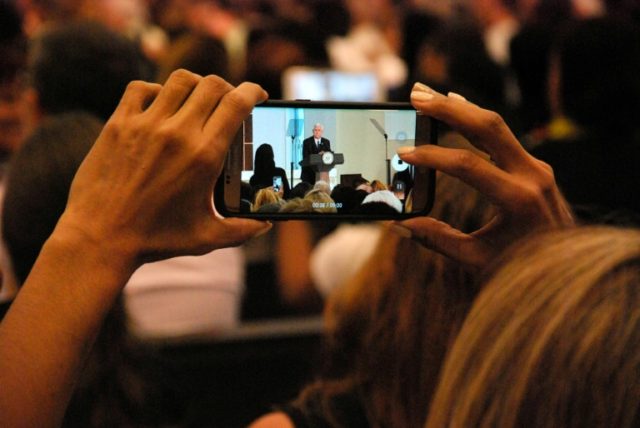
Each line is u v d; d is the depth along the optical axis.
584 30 2.83
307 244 3.49
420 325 1.40
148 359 1.84
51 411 0.99
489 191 1.10
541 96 3.71
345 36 6.98
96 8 6.24
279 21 4.77
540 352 0.72
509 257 0.86
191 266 2.72
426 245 1.20
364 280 1.46
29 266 1.80
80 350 1.00
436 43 4.04
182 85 1.03
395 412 1.42
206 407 2.84
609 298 0.72
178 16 6.81
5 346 0.98
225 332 2.84
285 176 1.29
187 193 1.02
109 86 2.45
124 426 1.73
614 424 0.69
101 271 1.01
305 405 1.47
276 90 4.40
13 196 1.77
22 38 3.74
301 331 2.94
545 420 0.71
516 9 7.96
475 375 0.76
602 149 2.72
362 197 1.30
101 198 1.02
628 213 2.07
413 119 1.30
